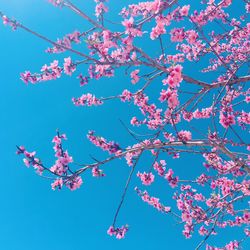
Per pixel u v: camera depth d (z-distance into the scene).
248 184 5.52
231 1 6.32
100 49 4.55
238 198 5.45
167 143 4.46
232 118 4.68
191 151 4.41
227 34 6.62
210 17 6.44
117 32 4.41
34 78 5.32
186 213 6.68
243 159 4.66
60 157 4.41
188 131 4.80
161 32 4.52
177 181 5.79
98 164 4.42
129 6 5.37
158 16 4.52
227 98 5.75
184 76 4.68
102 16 4.39
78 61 4.94
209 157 5.80
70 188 4.43
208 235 5.34
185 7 4.76
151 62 4.35
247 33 7.00
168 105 4.11
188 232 6.57
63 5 4.23
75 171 4.39
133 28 4.33
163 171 5.85
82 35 4.74
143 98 6.32
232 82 4.89
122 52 4.45
